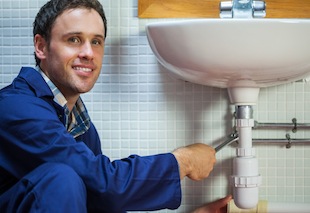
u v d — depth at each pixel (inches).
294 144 63.8
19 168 44.6
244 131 54.7
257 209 61.2
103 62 65.0
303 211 61.5
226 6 55.7
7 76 66.2
